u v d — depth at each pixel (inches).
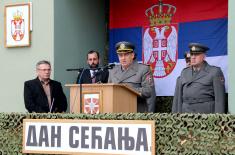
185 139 229.6
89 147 251.0
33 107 325.1
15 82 420.8
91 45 442.6
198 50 306.8
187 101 309.4
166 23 424.5
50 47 404.8
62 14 412.8
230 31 320.2
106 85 261.0
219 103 301.1
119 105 264.4
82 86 268.5
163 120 234.8
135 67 315.3
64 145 257.4
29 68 414.3
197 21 410.3
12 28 421.7
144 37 434.9
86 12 438.0
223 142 220.1
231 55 318.7
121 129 242.8
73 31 423.2
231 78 317.4
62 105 342.0
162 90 423.5
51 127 261.4
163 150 234.5
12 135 277.1
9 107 423.2
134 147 239.6
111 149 245.1
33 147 266.7
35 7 413.4
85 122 252.1
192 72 311.9
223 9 398.9
